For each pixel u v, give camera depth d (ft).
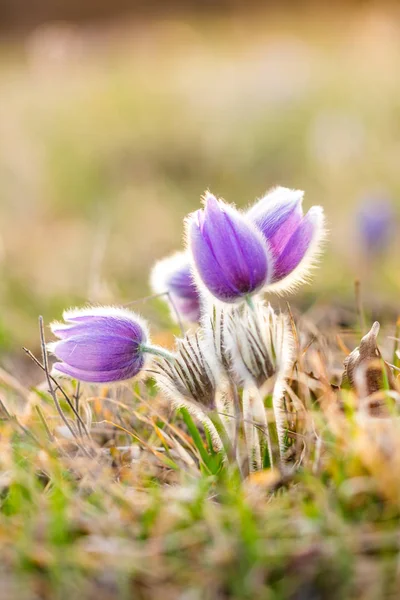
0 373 2.79
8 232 5.28
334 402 2.47
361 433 2.37
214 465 2.49
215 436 2.49
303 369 2.56
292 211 2.48
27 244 4.94
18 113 8.61
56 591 2.25
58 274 4.16
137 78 10.02
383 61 9.40
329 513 2.29
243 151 6.76
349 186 5.75
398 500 2.31
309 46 11.23
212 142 6.91
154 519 2.34
